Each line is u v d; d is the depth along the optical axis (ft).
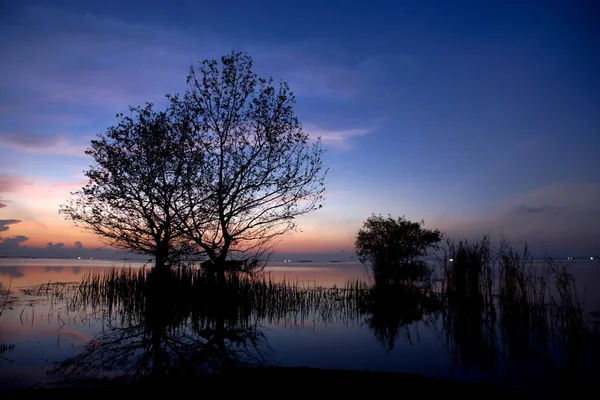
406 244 86.12
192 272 54.29
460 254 47.11
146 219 56.80
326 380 21.43
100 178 54.70
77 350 27.96
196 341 31.45
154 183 55.06
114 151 54.80
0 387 20.44
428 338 32.83
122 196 55.52
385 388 20.29
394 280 56.44
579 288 60.29
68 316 40.81
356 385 20.67
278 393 19.57
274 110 56.08
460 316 42.11
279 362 25.85
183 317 42.45
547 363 25.86
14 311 42.73
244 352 28.17
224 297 49.16
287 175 56.24
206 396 19.27
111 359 25.82
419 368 24.82
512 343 30.99
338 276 100.27
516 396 20.04
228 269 54.70
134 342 30.73
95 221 56.29
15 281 77.46
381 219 94.68
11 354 26.58
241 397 19.11
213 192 54.60
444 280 50.01
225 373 22.90
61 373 22.88
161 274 54.65
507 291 38.37
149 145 54.90
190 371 23.47
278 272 123.54
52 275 94.94
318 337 33.14
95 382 21.34
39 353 26.96
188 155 54.85
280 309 47.55
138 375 22.59
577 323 31.96
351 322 39.81
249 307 48.37
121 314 43.37
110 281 57.82
